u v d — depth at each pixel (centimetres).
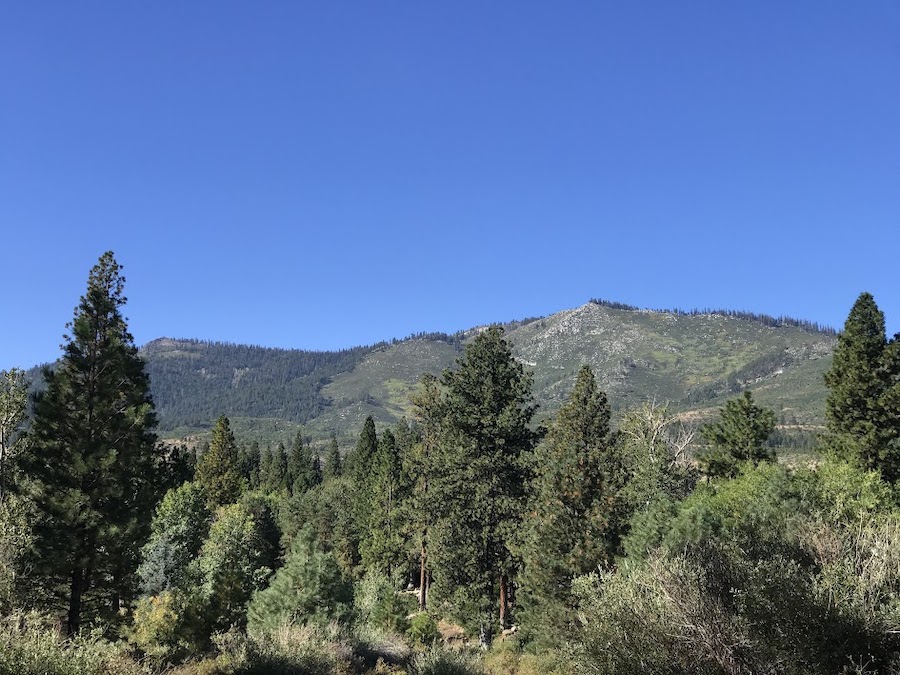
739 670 811
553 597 2598
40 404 2555
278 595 2420
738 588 945
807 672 799
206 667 1680
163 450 3366
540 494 3150
